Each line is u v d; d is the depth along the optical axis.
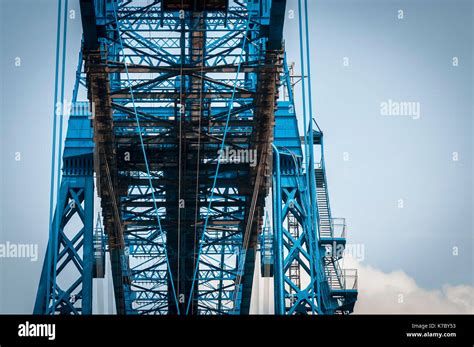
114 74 64.19
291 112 65.19
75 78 64.88
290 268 64.50
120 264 65.56
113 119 61.47
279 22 55.75
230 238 70.12
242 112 63.44
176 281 69.44
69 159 62.09
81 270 61.28
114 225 63.47
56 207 58.00
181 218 65.06
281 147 64.25
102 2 58.19
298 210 62.94
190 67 58.91
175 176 64.38
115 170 61.16
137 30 58.75
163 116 65.75
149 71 58.34
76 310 59.53
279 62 57.50
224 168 63.06
